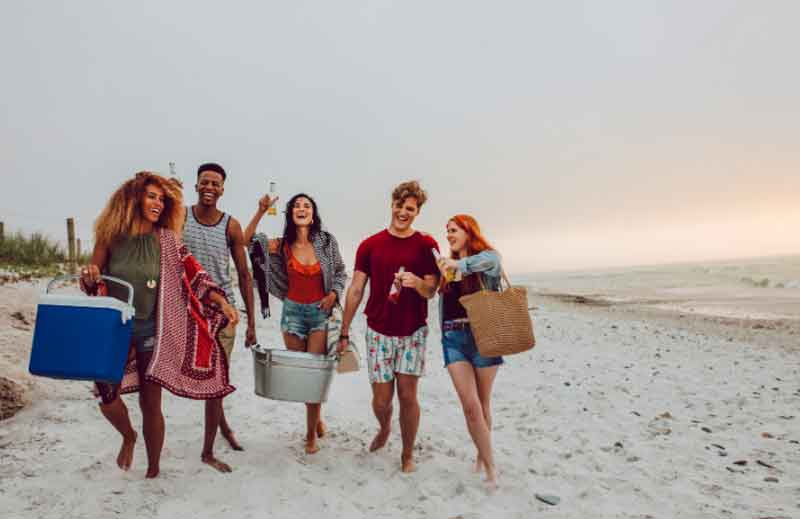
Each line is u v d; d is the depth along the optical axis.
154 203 3.03
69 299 2.68
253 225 4.05
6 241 12.95
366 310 3.77
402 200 3.67
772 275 46.25
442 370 7.34
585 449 4.33
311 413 3.82
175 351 3.03
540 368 7.80
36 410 4.37
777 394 6.25
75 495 2.92
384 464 3.75
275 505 2.98
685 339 11.46
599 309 20.73
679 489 3.52
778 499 3.39
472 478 3.58
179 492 3.03
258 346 3.66
